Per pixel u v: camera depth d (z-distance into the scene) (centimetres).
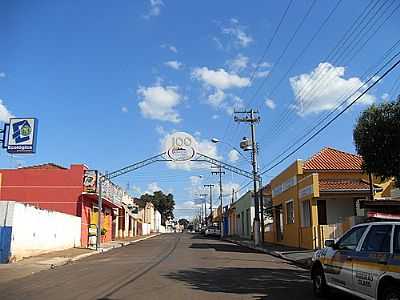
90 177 3822
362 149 1524
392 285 898
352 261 1055
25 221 2508
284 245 3778
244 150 4088
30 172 3844
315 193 2998
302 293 1297
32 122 3259
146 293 1285
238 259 2512
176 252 3109
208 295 1255
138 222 8094
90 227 3862
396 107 1474
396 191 3030
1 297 1254
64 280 1631
